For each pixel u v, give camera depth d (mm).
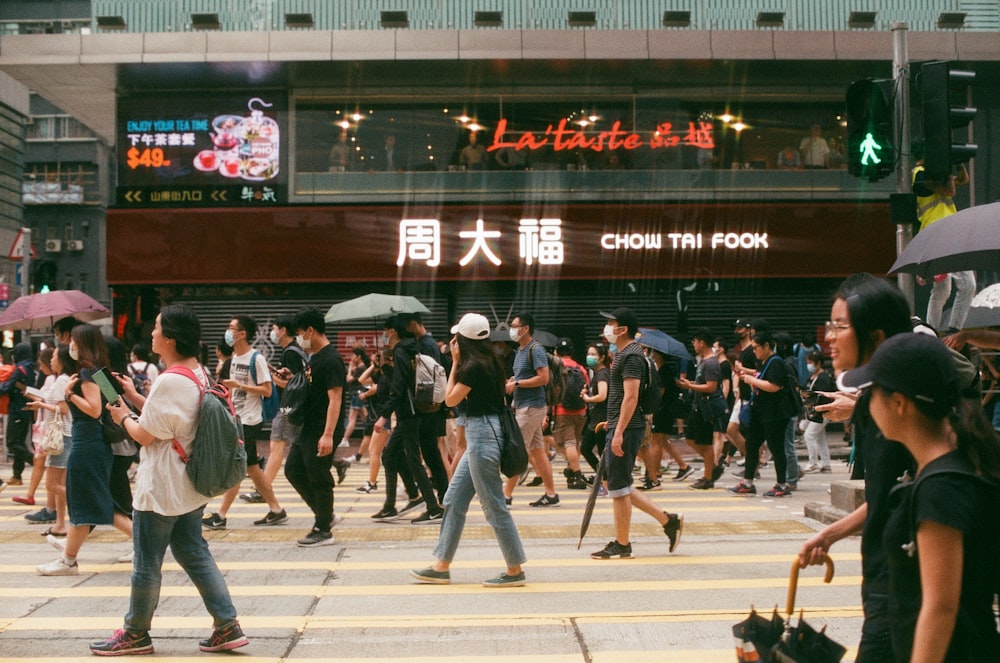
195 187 18297
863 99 8031
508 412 5988
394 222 18188
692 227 18266
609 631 4934
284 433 8578
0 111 28641
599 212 18234
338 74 17766
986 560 2182
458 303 18234
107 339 6465
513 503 9836
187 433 4457
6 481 12297
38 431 10023
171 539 4602
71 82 18156
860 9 17859
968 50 17141
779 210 18250
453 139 18516
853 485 7895
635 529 8078
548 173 18469
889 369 2291
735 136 18625
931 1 17859
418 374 8469
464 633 4934
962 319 8008
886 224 18312
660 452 11062
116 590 5961
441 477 8656
